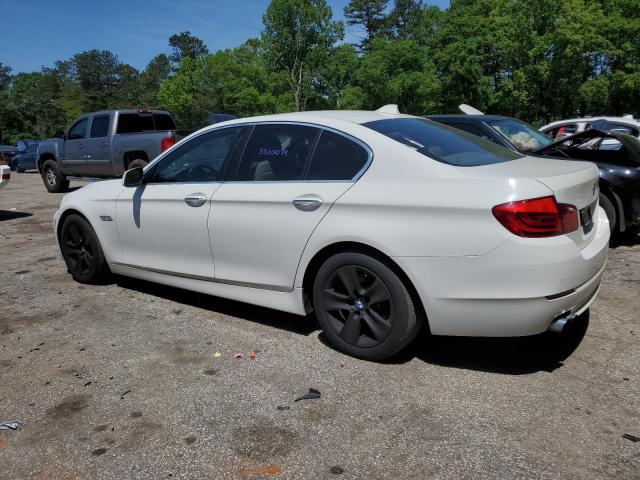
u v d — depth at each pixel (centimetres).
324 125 384
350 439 276
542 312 306
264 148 407
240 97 6781
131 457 266
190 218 434
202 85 7569
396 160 346
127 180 466
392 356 357
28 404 317
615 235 696
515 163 361
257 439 278
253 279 405
